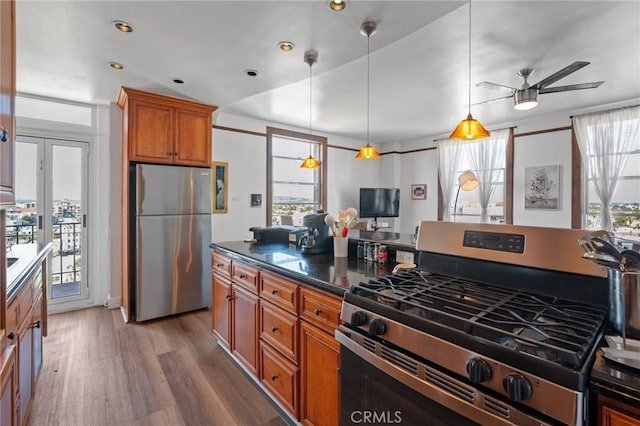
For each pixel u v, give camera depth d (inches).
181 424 72.6
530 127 213.6
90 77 117.6
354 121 222.7
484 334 34.9
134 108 129.4
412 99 171.9
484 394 33.3
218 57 101.0
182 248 140.3
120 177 150.3
